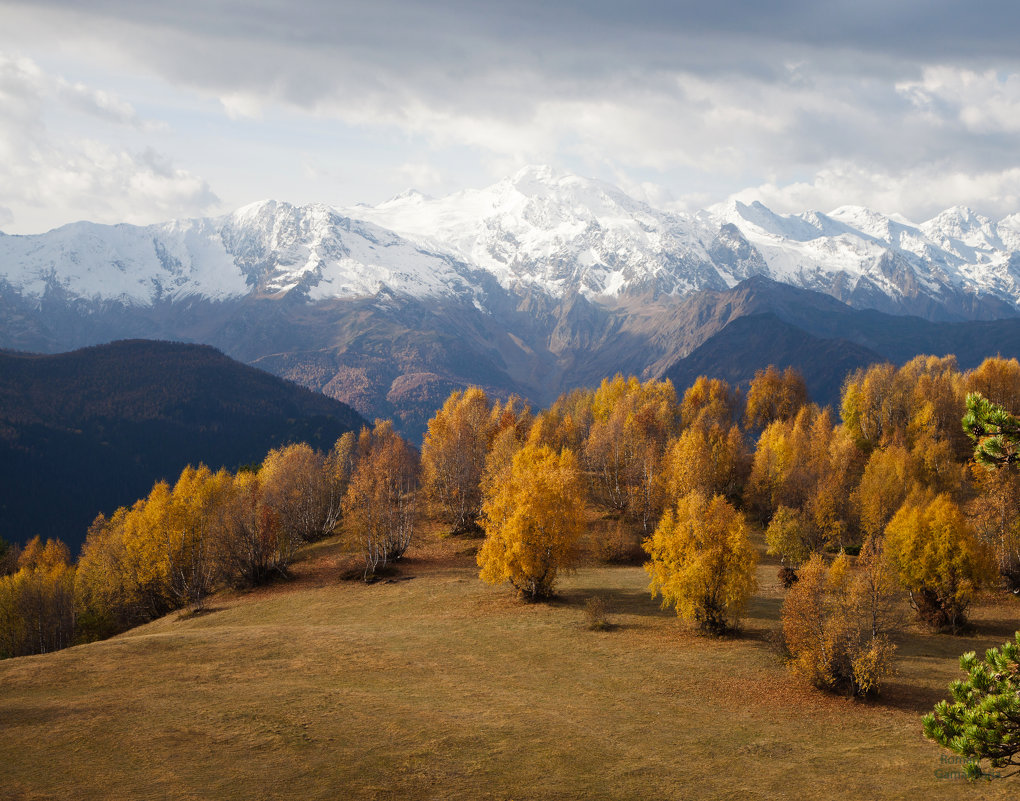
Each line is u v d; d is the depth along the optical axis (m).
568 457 98.94
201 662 56.28
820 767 38.53
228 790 34.41
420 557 99.62
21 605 99.75
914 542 65.62
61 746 39.12
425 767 37.38
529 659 57.66
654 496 101.88
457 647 60.97
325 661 56.91
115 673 53.00
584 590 80.00
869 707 47.50
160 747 39.06
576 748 40.50
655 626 66.31
